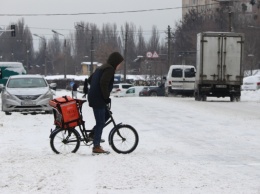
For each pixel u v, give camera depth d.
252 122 21.92
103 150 13.59
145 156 13.38
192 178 10.62
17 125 21.09
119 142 13.86
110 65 13.38
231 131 18.95
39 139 16.80
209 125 20.95
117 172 11.14
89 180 10.41
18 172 11.16
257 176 10.95
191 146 15.37
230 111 27.67
